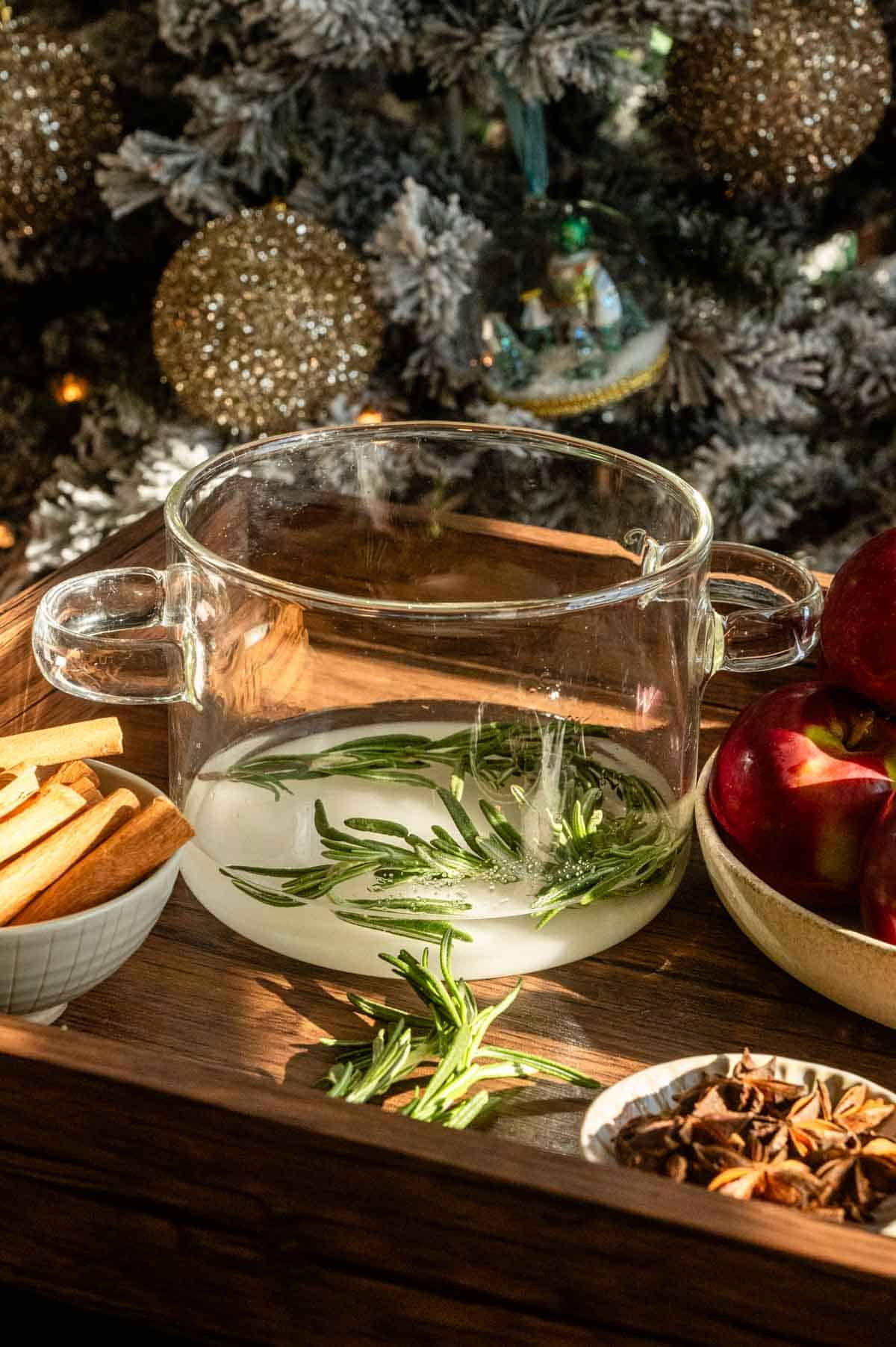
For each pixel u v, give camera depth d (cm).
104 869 61
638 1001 65
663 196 133
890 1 116
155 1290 56
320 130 123
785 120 105
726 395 124
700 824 67
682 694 66
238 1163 53
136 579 67
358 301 114
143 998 64
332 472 75
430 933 63
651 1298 52
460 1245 52
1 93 112
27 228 122
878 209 131
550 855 64
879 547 67
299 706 66
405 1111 58
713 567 75
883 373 128
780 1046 63
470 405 125
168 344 112
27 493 155
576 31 103
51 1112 54
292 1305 55
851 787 64
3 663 78
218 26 114
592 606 63
